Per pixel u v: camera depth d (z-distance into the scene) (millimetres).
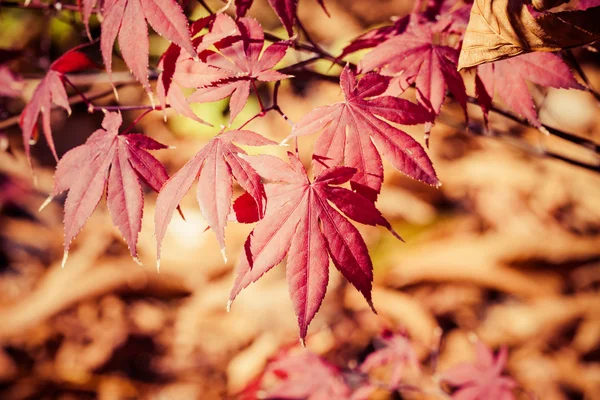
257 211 406
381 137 408
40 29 1105
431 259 1099
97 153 431
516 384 557
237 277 400
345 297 1061
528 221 1139
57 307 1113
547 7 387
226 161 402
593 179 1180
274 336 990
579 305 1017
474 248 1095
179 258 1176
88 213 426
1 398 974
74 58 458
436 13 487
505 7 393
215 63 422
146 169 427
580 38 392
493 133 569
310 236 403
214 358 1020
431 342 959
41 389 994
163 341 1081
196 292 1154
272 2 416
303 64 469
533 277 1071
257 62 418
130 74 576
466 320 1037
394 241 1152
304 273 401
